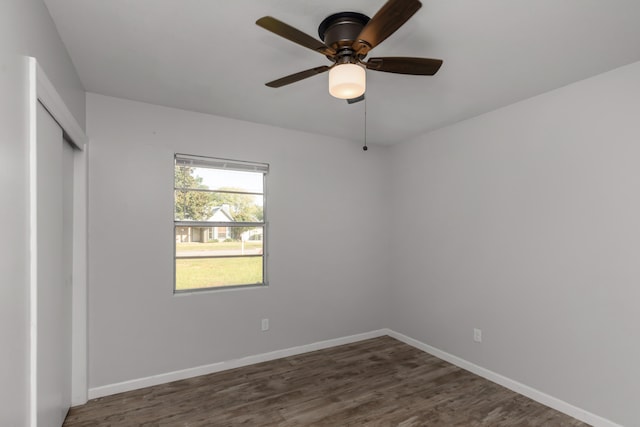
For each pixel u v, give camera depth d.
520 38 1.87
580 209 2.38
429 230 3.63
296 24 1.75
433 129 3.56
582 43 1.91
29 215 1.34
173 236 2.98
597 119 2.30
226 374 3.06
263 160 3.42
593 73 2.29
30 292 1.35
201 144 3.11
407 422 2.32
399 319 4.02
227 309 3.19
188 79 2.42
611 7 1.60
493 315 2.95
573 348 2.39
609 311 2.21
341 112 3.08
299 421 2.33
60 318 2.12
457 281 3.29
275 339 3.44
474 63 2.15
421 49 1.98
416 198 3.81
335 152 3.87
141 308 2.81
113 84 2.50
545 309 2.57
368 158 4.11
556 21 1.71
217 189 3.25
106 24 1.76
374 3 1.57
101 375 2.65
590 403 2.29
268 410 2.46
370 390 2.77
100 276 2.65
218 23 1.75
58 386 2.09
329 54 1.65
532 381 2.64
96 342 2.63
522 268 2.73
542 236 2.60
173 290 2.97
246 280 3.38
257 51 2.04
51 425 1.94
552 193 2.54
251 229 3.42
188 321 3.00
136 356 2.78
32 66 1.37
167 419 2.34
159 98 2.77
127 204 2.77
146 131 2.87
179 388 2.79
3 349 1.12
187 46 1.98
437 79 2.39
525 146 2.73
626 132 2.16
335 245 3.84
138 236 2.81
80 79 2.41
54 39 1.75
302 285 3.62
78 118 2.38
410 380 2.95
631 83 2.15
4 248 1.12
